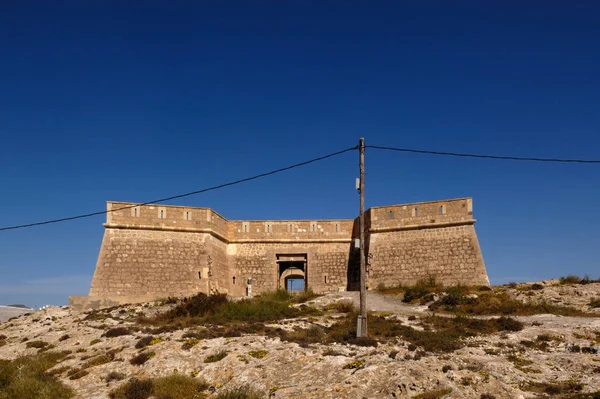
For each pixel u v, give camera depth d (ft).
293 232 201.05
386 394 57.72
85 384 79.15
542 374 69.72
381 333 98.12
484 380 60.08
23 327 141.59
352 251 198.08
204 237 184.85
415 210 181.78
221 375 75.72
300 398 59.98
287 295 161.99
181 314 134.21
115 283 169.27
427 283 166.91
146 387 72.18
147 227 177.88
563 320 109.91
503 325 103.35
